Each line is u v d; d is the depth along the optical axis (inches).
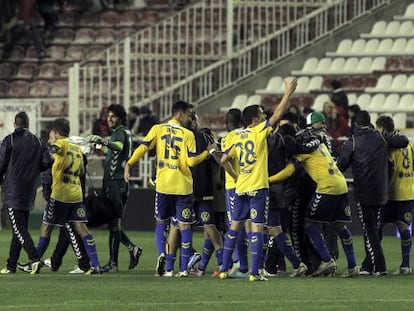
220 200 2080.5
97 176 3260.3
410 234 2106.3
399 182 2098.9
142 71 3683.6
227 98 3703.3
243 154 1898.4
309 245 2039.9
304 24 3779.5
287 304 1594.5
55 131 2052.2
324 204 1977.1
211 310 1530.5
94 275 2033.7
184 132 1975.9
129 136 2159.2
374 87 3651.6
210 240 2039.9
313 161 1983.3
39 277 1988.2
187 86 3681.1
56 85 4116.6
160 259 1996.8
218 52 3730.3
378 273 2064.5
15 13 4244.6
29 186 2060.8
